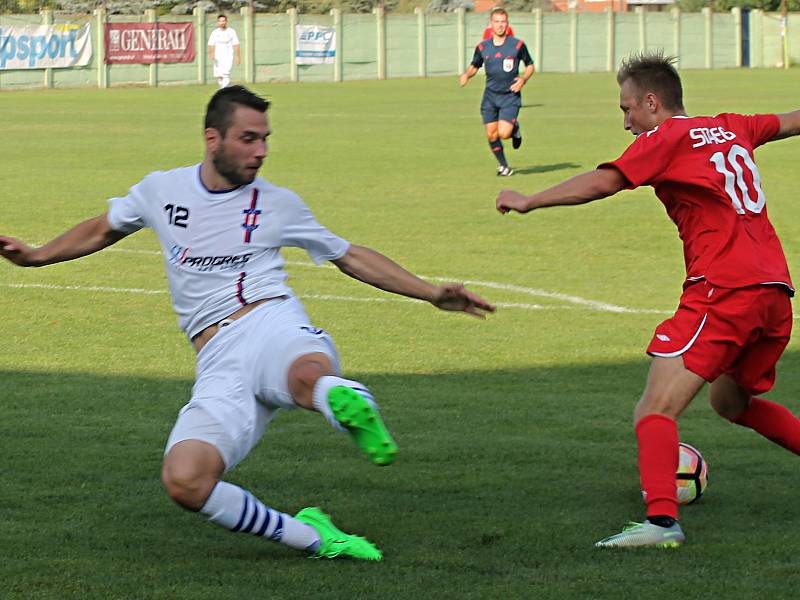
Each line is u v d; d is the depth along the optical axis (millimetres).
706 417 22078
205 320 15023
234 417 14219
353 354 26469
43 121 90500
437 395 23234
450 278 34594
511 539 15406
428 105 110062
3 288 33188
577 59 177375
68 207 47469
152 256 38219
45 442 20062
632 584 13680
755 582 13766
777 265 15711
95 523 16125
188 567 14305
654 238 41188
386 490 17656
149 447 19828
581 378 24594
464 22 166500
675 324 15609
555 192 15477
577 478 18250
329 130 84312
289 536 14305
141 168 61031
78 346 27078
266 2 191000
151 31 140625
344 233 42000
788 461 19328
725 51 192000
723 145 15758
